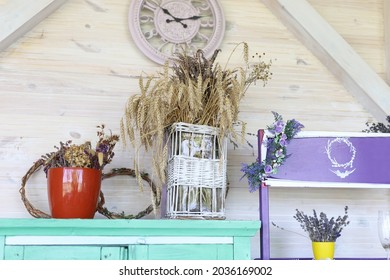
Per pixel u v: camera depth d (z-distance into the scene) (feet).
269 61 7.25
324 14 7.70
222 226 5.16
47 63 6.74
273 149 5.71
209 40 7.10
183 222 5.09
